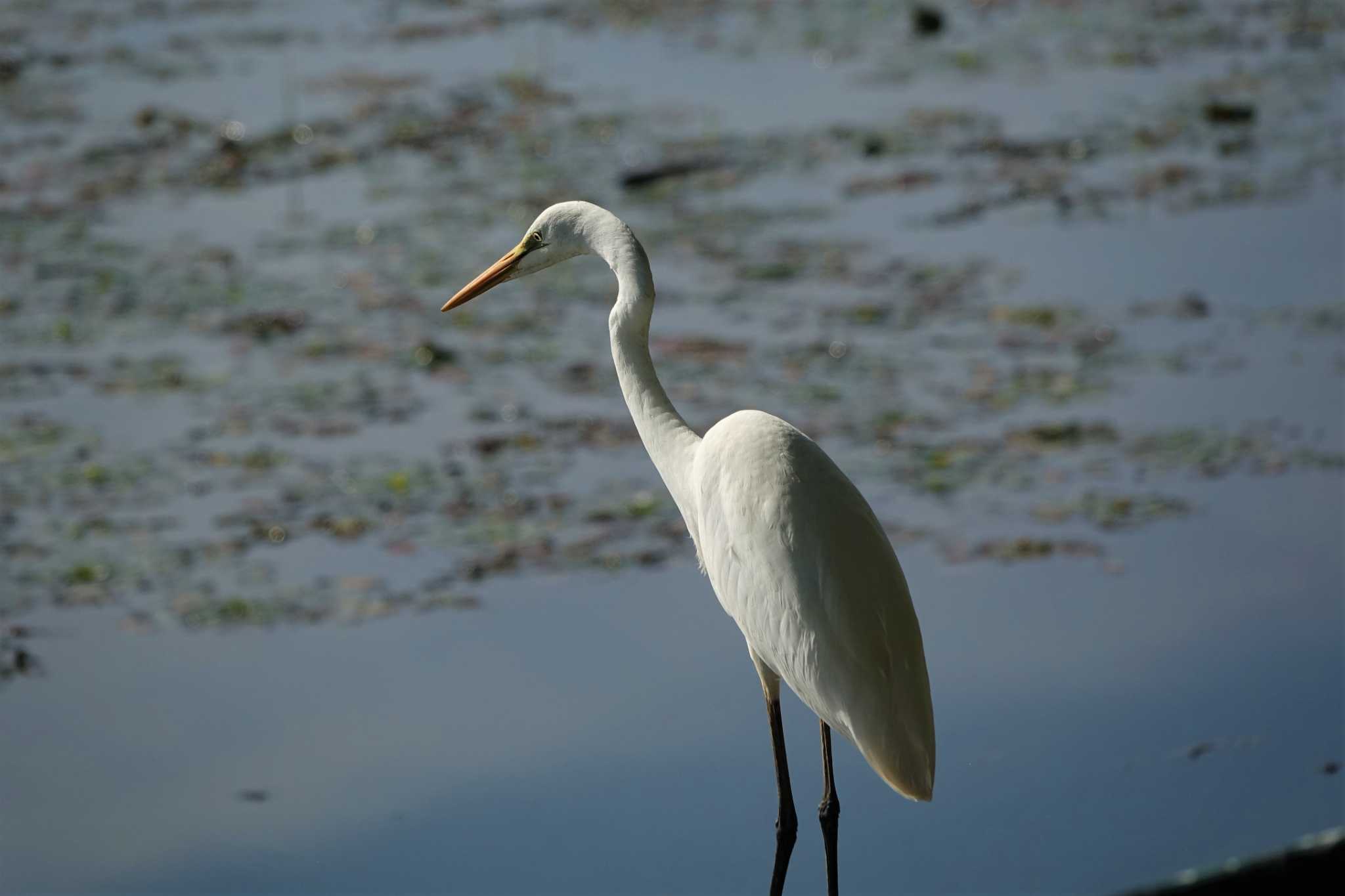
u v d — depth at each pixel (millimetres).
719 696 9188
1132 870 6840
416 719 8969
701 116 22125
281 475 12188
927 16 26938
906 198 18672
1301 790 7461
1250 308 15039
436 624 10094
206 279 16438
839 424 12742
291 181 19766
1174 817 7293
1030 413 12977
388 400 13578
